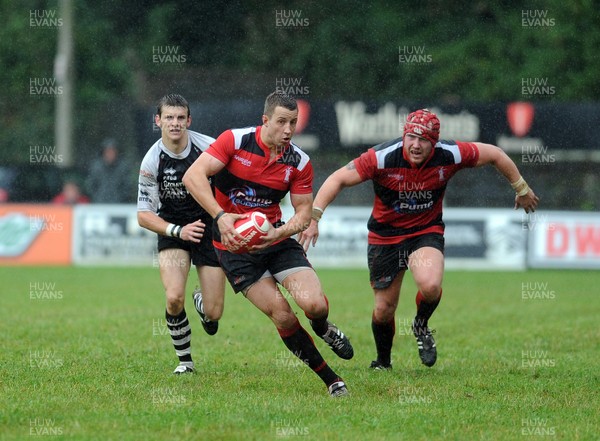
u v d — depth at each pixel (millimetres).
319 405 23625
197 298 29125
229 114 81312
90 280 61781
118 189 84938
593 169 83812
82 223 75000
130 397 24422
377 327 29469
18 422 21516
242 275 24594
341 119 82562
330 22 102188
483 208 80375
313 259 74750
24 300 49906
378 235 28625
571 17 98062
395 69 102188
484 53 101438
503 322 43812
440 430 21438
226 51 99438
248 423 21594
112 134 100188
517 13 102000
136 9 101188
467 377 28500
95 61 101375
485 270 73562
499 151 28094
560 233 74375
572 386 27375
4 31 105688
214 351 33344
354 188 85125
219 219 23609
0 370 28250
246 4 100125
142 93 99000
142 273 67375
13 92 105688
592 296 55844
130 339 35969
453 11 103875
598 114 81938
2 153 104812
